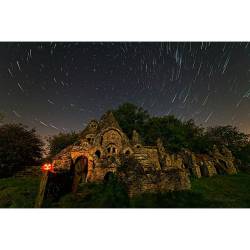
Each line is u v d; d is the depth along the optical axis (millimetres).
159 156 24125
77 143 21578
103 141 21469
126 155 20828
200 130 38656
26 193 17828
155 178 17766
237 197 18047
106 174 19047
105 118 24250
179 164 25219
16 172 27656
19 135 30906
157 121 33531
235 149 41375
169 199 16172
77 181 19594
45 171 16031
